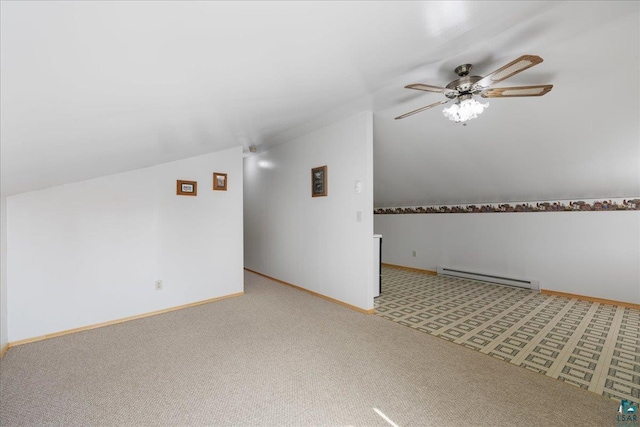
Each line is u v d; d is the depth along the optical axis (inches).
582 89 101.0
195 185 147.1
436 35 62.2
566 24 67.7
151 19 31.5
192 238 146.3
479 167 161.9
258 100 81.4
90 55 34.2
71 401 72.1
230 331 114.0
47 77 35.0
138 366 88.3
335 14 43.1
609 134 115.5
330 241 151.3
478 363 89.0
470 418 65.5
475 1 49.8
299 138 171.8
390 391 75.5
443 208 216.5
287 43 49.1
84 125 55.4
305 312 135.2
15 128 45.2
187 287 144.3
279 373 84.1
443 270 215.5
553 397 72.4
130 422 65.1
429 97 112.3
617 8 62.7
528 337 107.3
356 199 135.6
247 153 216.5
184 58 43.5
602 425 62.7
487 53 79.6
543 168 146.3
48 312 108.8
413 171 189.6
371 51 63.6
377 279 160.7
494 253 190.5
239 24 38.6
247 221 231.8
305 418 66.1
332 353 95.8
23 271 104.1
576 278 156.6
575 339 105.1
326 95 96.2
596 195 148.6
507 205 183.5
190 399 72.9
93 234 118.6
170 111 66.2
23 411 68.4
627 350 96.0
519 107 117.0
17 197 103.0
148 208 132.6
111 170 113.6
